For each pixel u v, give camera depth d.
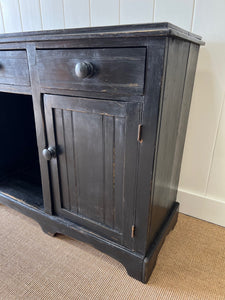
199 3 0.85
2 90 0.86
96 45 0.58
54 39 0.63
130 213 0.71
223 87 0.90
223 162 0.99
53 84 0.70
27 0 1.23
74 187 0.82
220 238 0.99
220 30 0.84
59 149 0.80
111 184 0.72
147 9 0.94
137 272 0.77
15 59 0.76
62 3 1.13
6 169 1.23
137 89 0.56
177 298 0.73
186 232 1.02
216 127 0.96
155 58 0.52
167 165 0.77
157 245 0.80
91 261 0.86
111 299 0.72
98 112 0.65
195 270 0.83
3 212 1.12
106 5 1.03
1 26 1.40
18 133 1.24
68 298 0.72
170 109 0.66
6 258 0.87
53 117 0.76
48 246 0.92
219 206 1.04
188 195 1.10
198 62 0.91
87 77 0.61
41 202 1.01
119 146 0.65
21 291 0.75
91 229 0.84
